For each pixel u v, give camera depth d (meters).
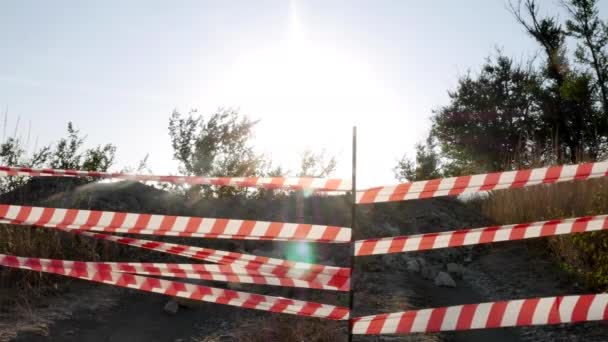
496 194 10.71
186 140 10.24
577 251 6.75
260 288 5.82
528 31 23.52
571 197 8.67
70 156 8.84
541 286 6.34
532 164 11.16
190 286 2.91
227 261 2.95
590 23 21.97
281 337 4.44
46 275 5.54
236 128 10.21
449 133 24.22
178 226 2.74
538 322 2.43
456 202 11.79
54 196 7.84
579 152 11.02
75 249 6.04
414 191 2.65
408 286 6.26
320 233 2.72
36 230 6.02
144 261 6.39
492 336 4.82
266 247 7.33
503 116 23.52
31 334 4.36
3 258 2.80
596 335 4.66
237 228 2.73
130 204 8.19
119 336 4.62
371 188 2.69
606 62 21.73
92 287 5.67
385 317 2.65
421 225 9.70
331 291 5.71
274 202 9.70
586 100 21.62
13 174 2.68
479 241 2.74
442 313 2.55
